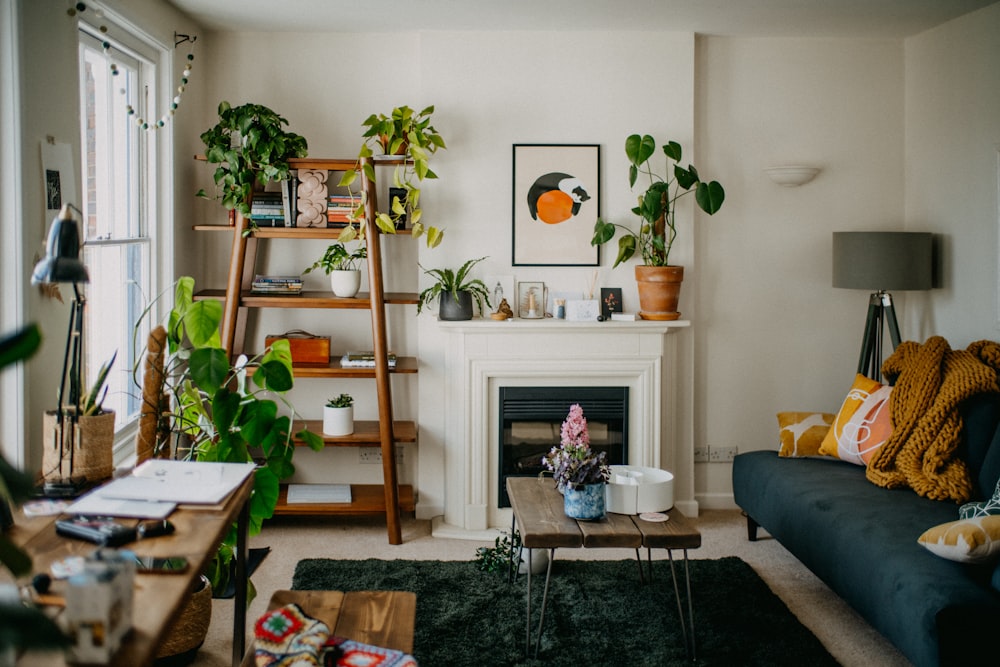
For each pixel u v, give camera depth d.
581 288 4.92
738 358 5.16
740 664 3.14
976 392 3.72
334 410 4.62
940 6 4.40
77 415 2.38
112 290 3.90
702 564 4.16
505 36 4.81
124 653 1.53
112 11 3.60
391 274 4.97
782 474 4.10
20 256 2.92
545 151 4.85
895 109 5.12
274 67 4.89
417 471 5.05
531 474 4.89
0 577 1.86
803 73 5.07
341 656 2.12
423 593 3.76
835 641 3.40
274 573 4.05
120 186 3.99
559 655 3.19
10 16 2.85
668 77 4.86
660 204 4.61
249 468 2.50
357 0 4.23
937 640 2.65
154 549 1.95
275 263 4.98
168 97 4.33
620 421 4.91
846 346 5.16
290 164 4.48
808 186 5.12
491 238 4.88
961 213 4.64
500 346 4.77
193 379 3.15
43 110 3.08
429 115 4.81
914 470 3.71
